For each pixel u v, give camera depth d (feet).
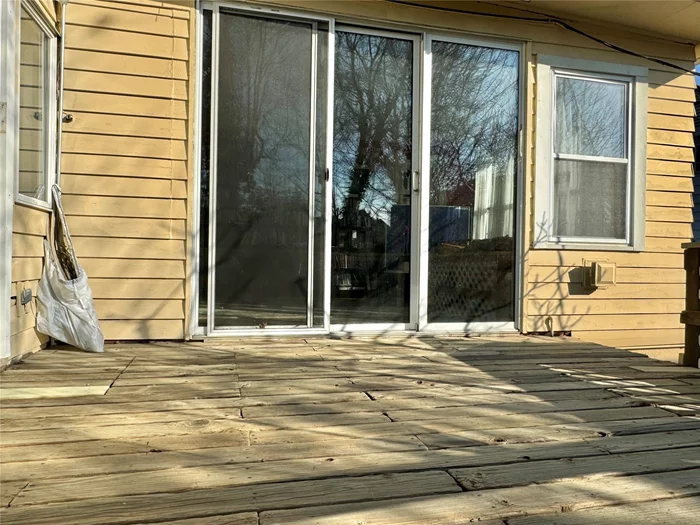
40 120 8.96
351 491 4.06
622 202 12.87
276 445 4.98
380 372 8.01
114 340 9.73
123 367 7.94
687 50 13.38
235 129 10.21
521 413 6.13
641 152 12.92
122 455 4.66
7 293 7.41
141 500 3.84
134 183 9.77
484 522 3.68
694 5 11.49
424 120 11.29
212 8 10.05
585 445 5.16
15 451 4.71
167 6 9.89
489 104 11.84
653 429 5.65
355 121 10.98
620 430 5.60
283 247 10.45
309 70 10.57
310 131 10.57
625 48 12.78
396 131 11.26
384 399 6.58
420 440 5.19
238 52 10.21
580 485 4.29
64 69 9.37
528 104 11.95
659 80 13.12
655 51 13.07
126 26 9.70
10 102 7.36
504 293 12.00
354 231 11.02
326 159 10.65
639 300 12.96
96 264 9.62
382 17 10.89
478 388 7.18
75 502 3.80
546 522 3.71
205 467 4.44
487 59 11.79
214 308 10.14
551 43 12.13
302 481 4.21
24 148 8.32
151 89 9.84
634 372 8.32
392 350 9.75
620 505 3.99
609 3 11.46
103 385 6.89
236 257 10.23
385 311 11.21
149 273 9.86
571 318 12.37
